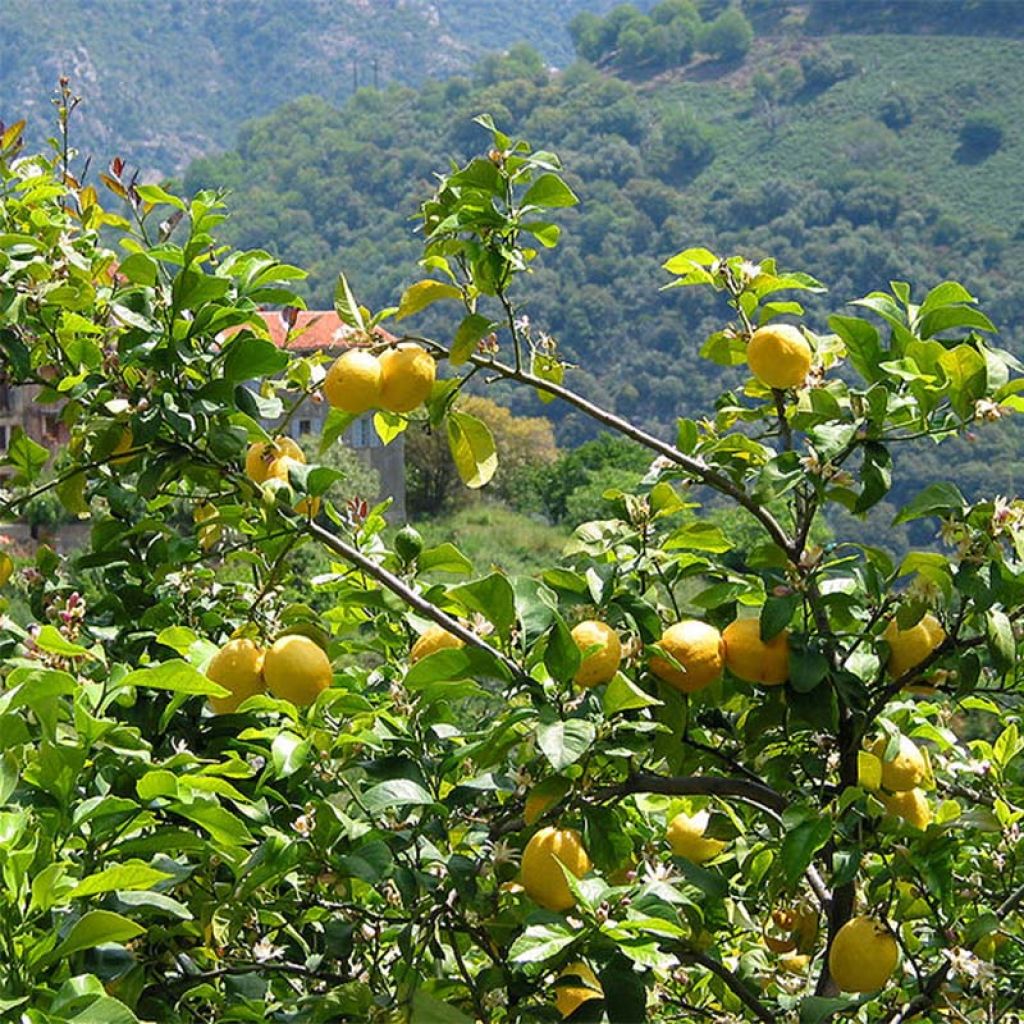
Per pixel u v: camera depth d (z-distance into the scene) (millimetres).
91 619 2854
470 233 2395
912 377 2189
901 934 2746
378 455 28828
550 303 58344
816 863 2721
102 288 2828
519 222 2324
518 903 2158
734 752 2586
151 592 2867
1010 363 2234
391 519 29000
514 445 36375
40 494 2697
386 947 2396
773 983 2848
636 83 84688
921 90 72438
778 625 2186
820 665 2229
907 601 2197
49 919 1865
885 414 2199
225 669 2211
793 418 2367
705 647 2184
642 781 2244
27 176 3049
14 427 2814
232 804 2303
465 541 28703
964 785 3016
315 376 2570
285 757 2070
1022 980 2641
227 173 81812
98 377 2561
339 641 2459
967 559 2168
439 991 2150
